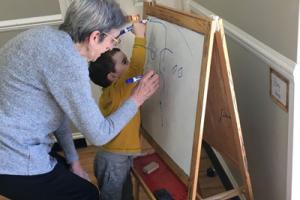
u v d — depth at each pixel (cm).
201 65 140
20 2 243
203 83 140
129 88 177
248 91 188
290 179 156
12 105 142
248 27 173
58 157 185
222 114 156
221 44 134
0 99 143
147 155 201
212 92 154
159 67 174
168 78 167
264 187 191
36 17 248
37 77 136
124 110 154
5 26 247
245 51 181
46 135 155
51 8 247
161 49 171
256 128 187
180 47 155
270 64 154
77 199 165
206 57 136
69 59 132
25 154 148
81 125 141
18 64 136
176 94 162
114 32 140
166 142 179
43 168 154
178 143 167
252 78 179
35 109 143
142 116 202
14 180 150
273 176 177
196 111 146
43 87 138
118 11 139
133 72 183
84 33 135
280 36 145
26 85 138
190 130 155
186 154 161
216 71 144
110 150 185
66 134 181
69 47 134
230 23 192
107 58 179
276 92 156
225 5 196
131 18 178
